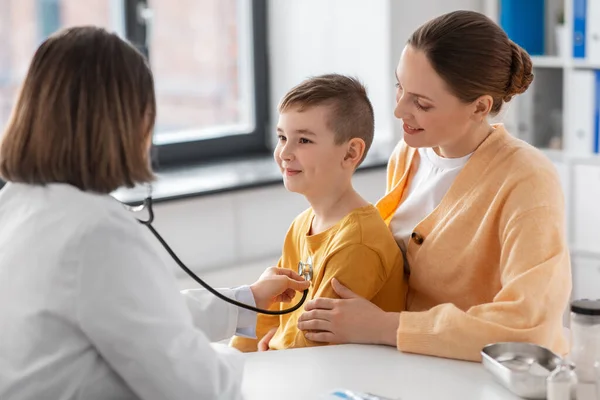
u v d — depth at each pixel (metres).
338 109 1.83
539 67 3.76
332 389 1.54
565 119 3.64
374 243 1.82
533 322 1.63
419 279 1.86
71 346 1.32
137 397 1.38
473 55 1.70
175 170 3.72
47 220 1.33
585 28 3.53
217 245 3.43
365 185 3.75
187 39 3.89
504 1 3.70
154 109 1.41
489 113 1.80
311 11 3.90
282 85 4.05
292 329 1.86
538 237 1.67
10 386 1.32
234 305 1.72
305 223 1.97
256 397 1.51
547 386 1.45
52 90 1.33
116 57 1.35
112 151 1.34
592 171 3.55
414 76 1.73
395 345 1.73
